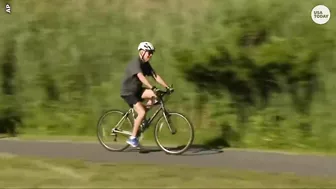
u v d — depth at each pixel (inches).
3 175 956.0
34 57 1582.2
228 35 1295.5
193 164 1042.7
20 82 1576.0
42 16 1659.7
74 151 1189.1
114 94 1456.7
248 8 1307.8
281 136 1252.5
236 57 1275.8
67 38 1583.4
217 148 1230.3
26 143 1306.6
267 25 1284.4
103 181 899.4
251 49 1273.4
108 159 1096.8
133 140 1150.3
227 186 854.5
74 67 1531.7
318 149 1209.4
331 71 1252.5
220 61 1300.4
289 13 1307.8
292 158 1097.4
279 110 1289.4
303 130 1251.2
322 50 1245.7
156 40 1485.0
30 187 869.2
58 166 1021.8
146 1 1637.6
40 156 1134.4
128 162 1063.0
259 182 880.9
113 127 1210.0
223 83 1349.7
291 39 1250.6
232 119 1316.4
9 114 1528.1
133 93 1138.7
